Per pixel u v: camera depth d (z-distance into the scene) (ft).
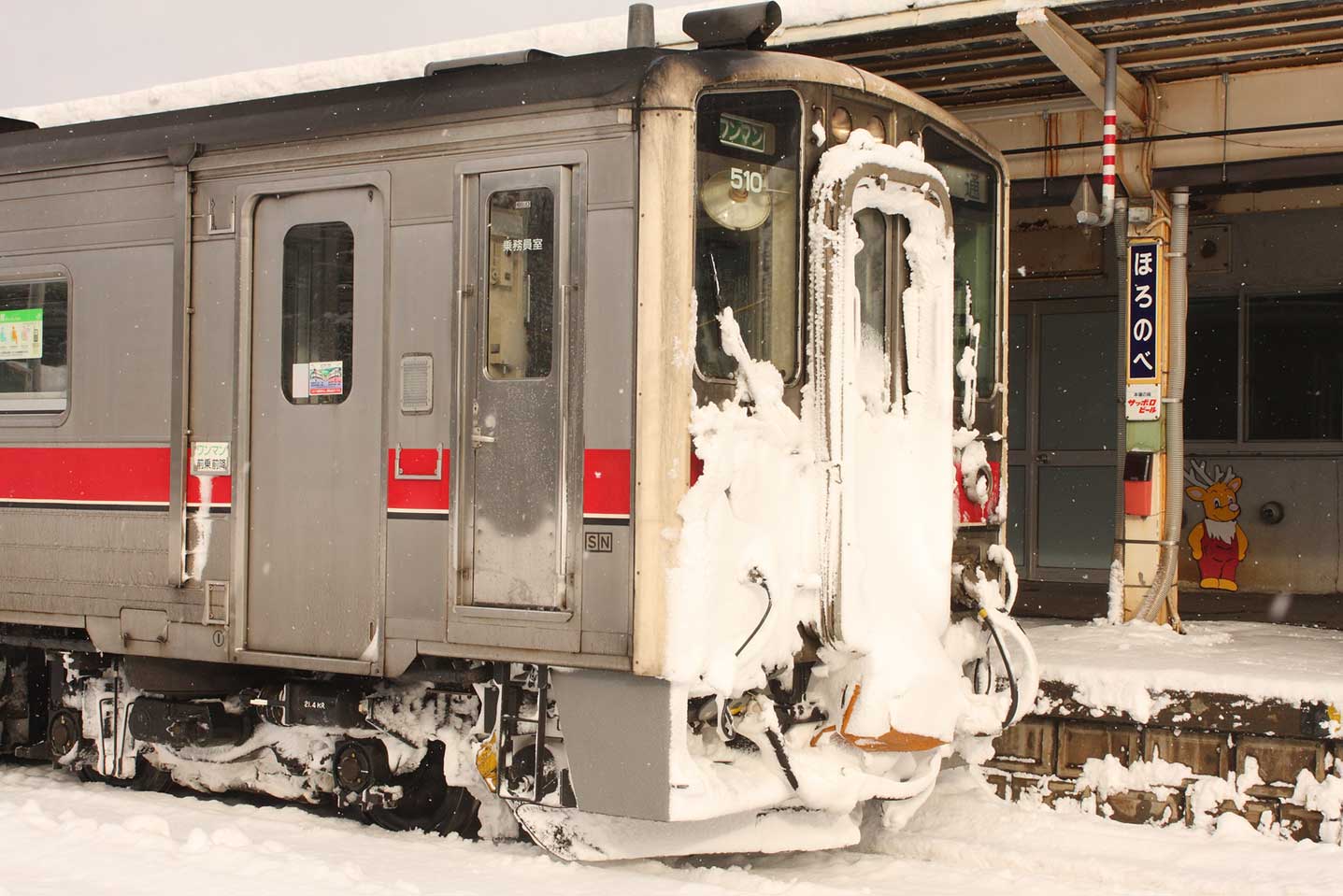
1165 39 27.32
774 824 19.85
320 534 21.08
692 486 18.12
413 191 20.18
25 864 18.42
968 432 22.72
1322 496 38.78
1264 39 27.71
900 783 20.18
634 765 18.25
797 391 19.39
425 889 17.78
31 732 27.68
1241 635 29.55
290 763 23.56
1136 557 30.66
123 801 22.74
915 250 20.84
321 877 17.93
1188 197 30.78
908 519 20.54
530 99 19.15
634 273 18.28
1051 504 41.60
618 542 18.30
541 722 19.43
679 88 18.16
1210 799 23.39
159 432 22.75
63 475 23.97
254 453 21.83
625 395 18.31
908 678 19.44
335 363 21.04
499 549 19.36
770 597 18.54
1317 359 38.75
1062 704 24.73
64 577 23.93
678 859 20.79
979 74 29.96
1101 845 22.25
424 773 22.94
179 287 22.39
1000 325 23.97
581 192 18.72
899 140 21.08
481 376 19.54
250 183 21.75
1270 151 29.50
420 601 20.02
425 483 20.01
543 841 19.75
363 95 20.98
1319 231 38.52
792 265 19.47
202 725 23.45
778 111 19.35
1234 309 39.68
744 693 19.08
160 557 22.71
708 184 18.57
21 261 24.44
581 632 18.54
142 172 23.00
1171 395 30.42
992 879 20.13
